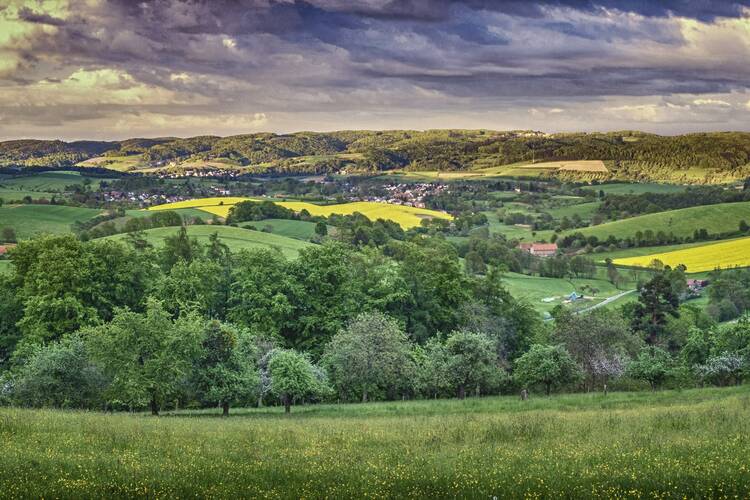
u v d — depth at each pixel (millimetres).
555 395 59125
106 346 46219
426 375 60562
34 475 17891
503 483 16469
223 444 24281
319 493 16156
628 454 19188
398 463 19375
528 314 89312
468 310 87375
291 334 82312
